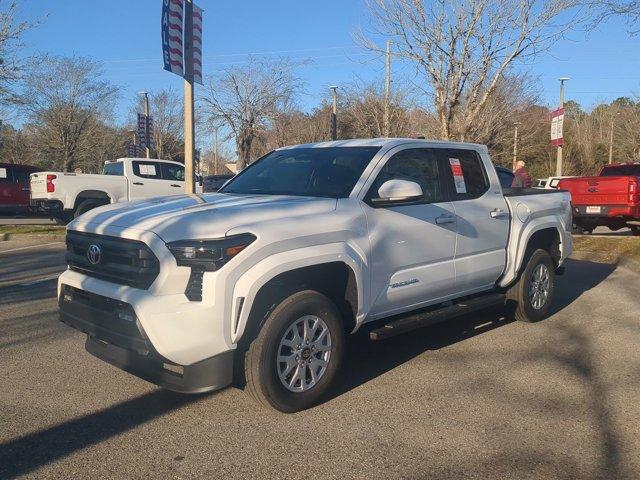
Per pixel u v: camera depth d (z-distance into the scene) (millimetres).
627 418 4281
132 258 4000
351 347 5977
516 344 6090
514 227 6352
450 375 5160
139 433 4008
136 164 17188
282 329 4152
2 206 21391
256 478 3447
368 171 4996
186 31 12633
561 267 7449
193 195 5262
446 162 5730
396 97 23141
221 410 4387
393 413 4355
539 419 4262
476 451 3779
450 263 5516
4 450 3756
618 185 14219
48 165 41656
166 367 4035
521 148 28484
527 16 11875
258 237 4043
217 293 3861
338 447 3824
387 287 4906
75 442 3873
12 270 10242
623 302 7977
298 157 5633
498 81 12867
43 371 5160
